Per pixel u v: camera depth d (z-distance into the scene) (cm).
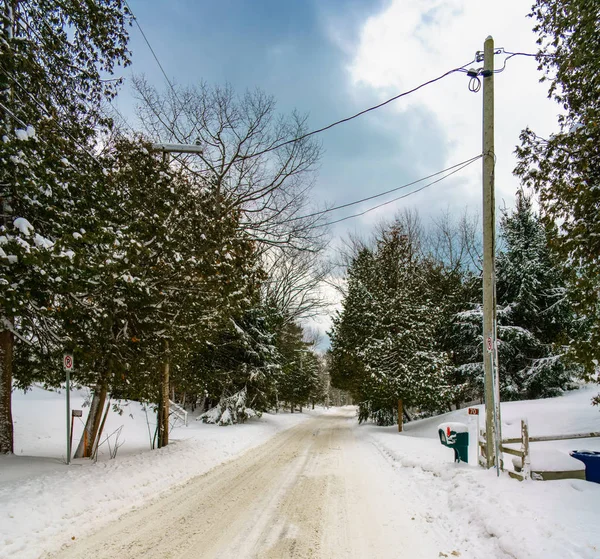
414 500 704
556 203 801
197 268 909
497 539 458
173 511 630
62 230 689
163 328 925
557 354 1958
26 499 564
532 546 404
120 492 691
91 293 740
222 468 1023
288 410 5184
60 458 917
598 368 941
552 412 1413
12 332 837
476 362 2438
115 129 1218
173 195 945
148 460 925
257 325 2434
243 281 1088
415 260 3112
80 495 627
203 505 666
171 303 941
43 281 627
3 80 658
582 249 758
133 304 796
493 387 756
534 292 2169
